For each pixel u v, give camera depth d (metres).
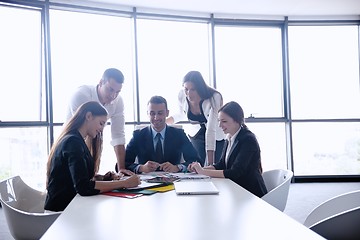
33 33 4.40
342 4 5.00
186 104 3.01
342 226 1.25
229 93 5.45
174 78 5.14
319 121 5.58
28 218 1.54
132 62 4.96
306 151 5.59
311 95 5.62
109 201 1.30
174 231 0.88
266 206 1.17
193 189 1.48
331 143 5.60
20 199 1.87
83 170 1.50
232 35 5.47
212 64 5.29
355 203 1.75
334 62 5.61
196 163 2.24
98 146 1.95
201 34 5.35
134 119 4.94
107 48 4.84
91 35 4.73
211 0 4.73
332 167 5.61
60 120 4.50
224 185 1.68
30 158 4.39
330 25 5.61
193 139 3.04
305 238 0.81
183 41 5.25
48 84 4.40
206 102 2.84
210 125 2.82
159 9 5.00
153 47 5.07
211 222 0.96
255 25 5.50
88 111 1.79
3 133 4.23
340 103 5.63
